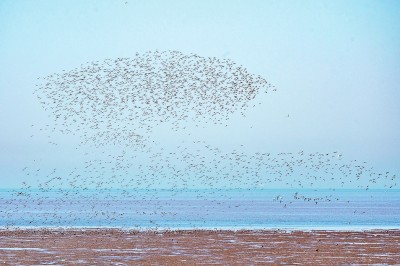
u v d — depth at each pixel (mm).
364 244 54031
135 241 55938
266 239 57969
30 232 63844
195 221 89000
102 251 49219
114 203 191875
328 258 45906
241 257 46312
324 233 63875
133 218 98000
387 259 45500
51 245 52781
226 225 79312
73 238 58188
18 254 47344
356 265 42969
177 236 60500
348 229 70062
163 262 43938
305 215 107875
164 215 108375
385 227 74688
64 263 43281
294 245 53312
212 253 48312
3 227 72375
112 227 73125
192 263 43594
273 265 42906
